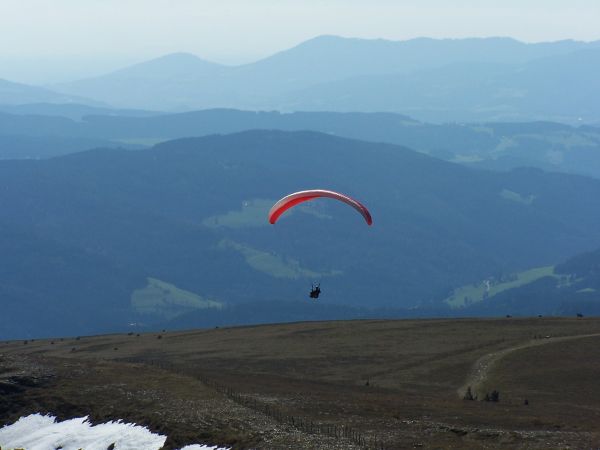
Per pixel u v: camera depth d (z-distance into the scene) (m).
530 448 133.38
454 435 142.62
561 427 151.62
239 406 161.12
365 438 139.62
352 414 158.50
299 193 176.12
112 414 162.25
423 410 165.12
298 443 135.25
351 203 169.75
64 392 177.75
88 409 167.50
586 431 147.62
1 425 169.12
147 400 167.88
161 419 153.75
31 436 162.00
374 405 168.12
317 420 152.38
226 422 149.62
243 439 139.12
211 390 175.50
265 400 169.75
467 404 177.12
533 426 152.38
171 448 141.88
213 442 140.75
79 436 156.00
